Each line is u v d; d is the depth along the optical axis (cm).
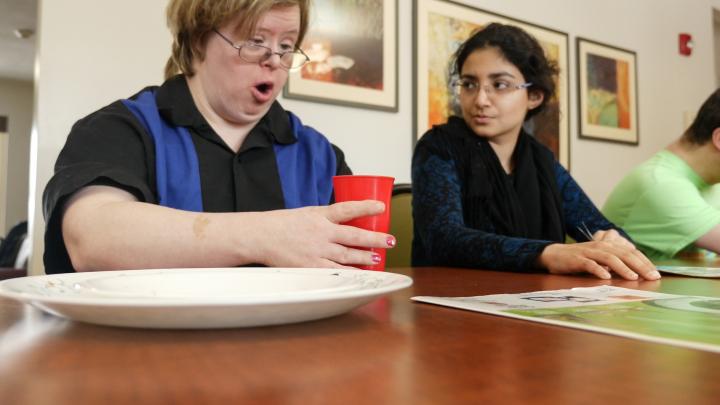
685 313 42
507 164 150
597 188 287
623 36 303
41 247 160
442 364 27
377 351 30
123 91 170
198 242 57
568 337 33
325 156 110
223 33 91
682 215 153
